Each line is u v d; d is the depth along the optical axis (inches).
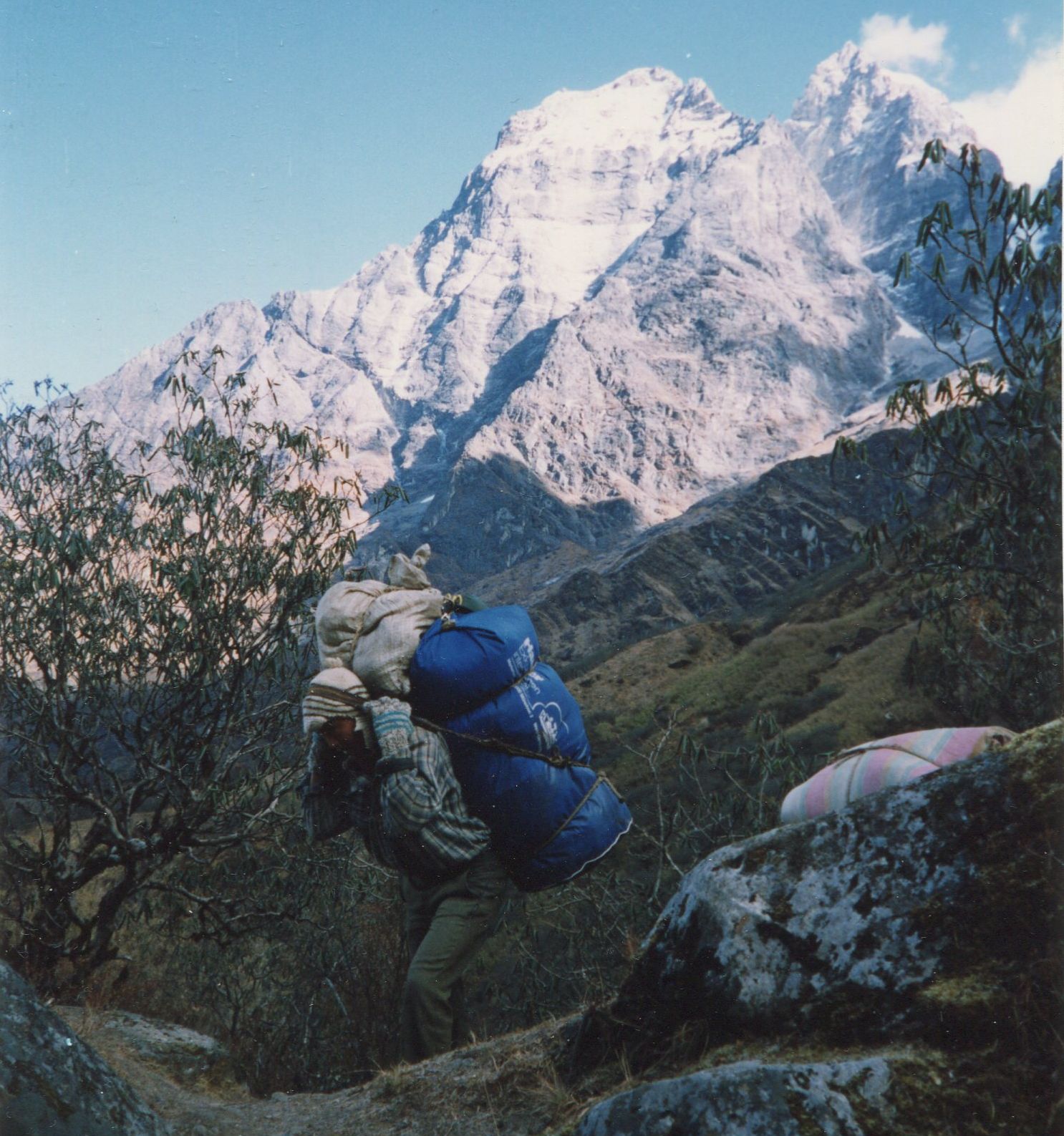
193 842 258.2
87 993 184.7
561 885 112.3
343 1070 249.4
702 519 5940.0
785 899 80.6
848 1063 69.7
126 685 258.7
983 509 204.1
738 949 80.1
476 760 110.1
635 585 5142.7
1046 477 187.2
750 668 1350.9
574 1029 97.7
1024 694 212.7
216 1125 107.0
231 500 264.4
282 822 266.2
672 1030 84.0
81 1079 80.7
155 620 255.8
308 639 265.4
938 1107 66.7
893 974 73.3
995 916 72.2
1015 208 184.1
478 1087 96.6
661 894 273.9
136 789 256.1
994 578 212.5
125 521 261.0
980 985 70.5
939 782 78.9
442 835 108.0
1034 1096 65.7
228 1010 295.1
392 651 112.5
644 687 1593.3
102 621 249.8
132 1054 129.9
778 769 279.7
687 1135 70.5
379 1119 99.0
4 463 253.1
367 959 275.9
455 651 110.5
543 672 114.4
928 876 75.7
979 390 198.8
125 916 287.6
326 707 111.0
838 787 91.1
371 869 298.0
